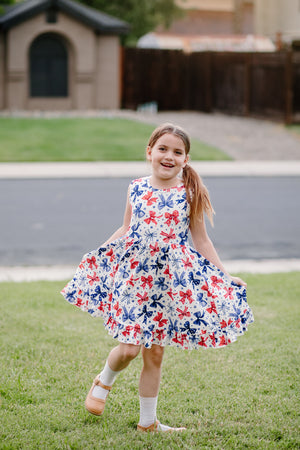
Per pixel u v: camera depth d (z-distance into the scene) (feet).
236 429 11.16
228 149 58.80
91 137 61.98
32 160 52.70
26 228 31.01
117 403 12.19
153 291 10.85
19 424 11.16
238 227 31.86
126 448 10.37
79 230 30.68
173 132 11.10
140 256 10.87
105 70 81.15
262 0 111.14
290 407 12.03
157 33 118.11
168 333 10.98
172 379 13.29
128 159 54.13
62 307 18.30
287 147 59.62
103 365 13.97
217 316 11.05
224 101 79.82
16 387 12.63
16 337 15.48
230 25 168.04
